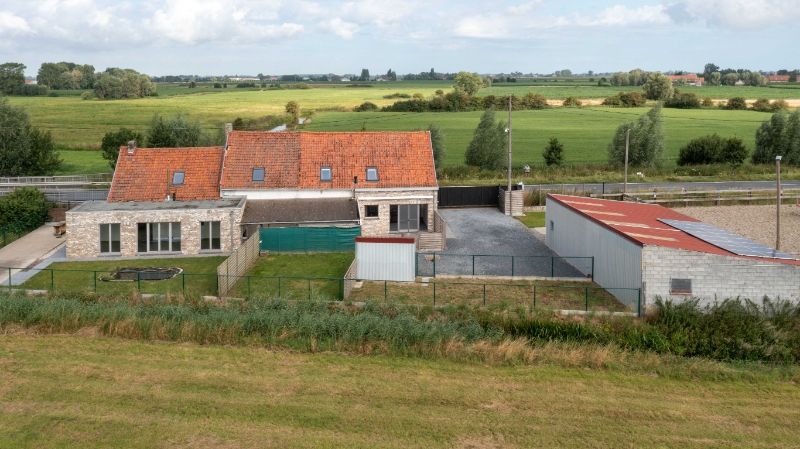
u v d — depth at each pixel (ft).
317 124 392.06
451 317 84.79
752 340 77.41
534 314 85.92
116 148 241.55
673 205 172.76
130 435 54.13
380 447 52.65
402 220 143.02
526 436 54.90
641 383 66.39
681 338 77.51
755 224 146.30
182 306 84.74
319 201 138.41
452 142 319.27
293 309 84.84
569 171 233.14
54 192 182.39
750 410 60.59
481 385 65.10
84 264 115.85
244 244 111.75
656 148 242.78
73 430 54.85
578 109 490.49
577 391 64.13
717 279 89.61
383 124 389.80
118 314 80.84
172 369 67.46
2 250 126.00
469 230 146.61
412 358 72.08
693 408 60.80
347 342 74.74
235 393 62.08
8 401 59.82
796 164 250.57
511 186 171.73
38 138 231.71
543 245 133.80
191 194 138.00
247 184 138.82
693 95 512.63
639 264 90.07
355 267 105.40
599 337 78.74
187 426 55.62
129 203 129.90
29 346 73.36
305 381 65.16
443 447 52.95
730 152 251.39
